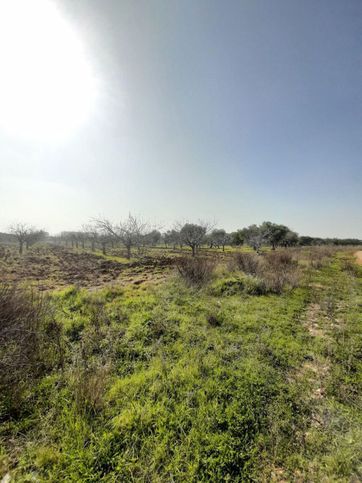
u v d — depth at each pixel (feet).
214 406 8.45
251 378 10.17
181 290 24.62
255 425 7.79
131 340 13.84
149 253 90.89
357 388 10.05
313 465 6.59
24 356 10.28
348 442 7.18
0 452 6.77
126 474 6.22
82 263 63.62
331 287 29.45
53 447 6.87
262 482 6.17
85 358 11.85
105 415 8.13
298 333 15.42
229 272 31.78
